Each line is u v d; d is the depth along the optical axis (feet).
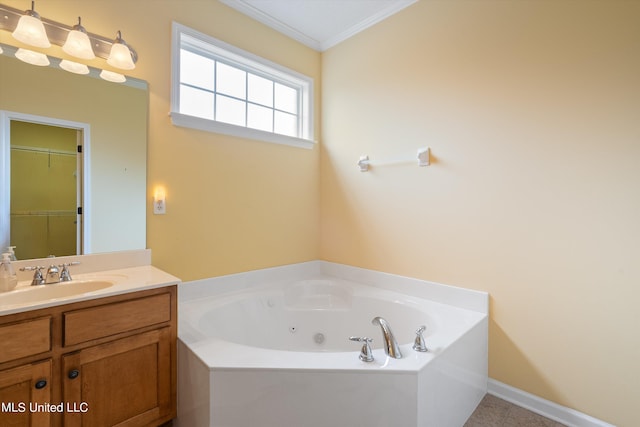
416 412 4.06
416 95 7.20
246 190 7.73
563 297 5.26
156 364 4.78
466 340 5.32
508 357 5.87
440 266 6.82
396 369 4.08
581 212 5.06
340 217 8.93
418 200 7.19
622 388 4.73
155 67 6.22
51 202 5.16
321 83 9.43
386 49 7.80
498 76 5.95
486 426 5.19
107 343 4.33
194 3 6.74
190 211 6.77
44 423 3.83
